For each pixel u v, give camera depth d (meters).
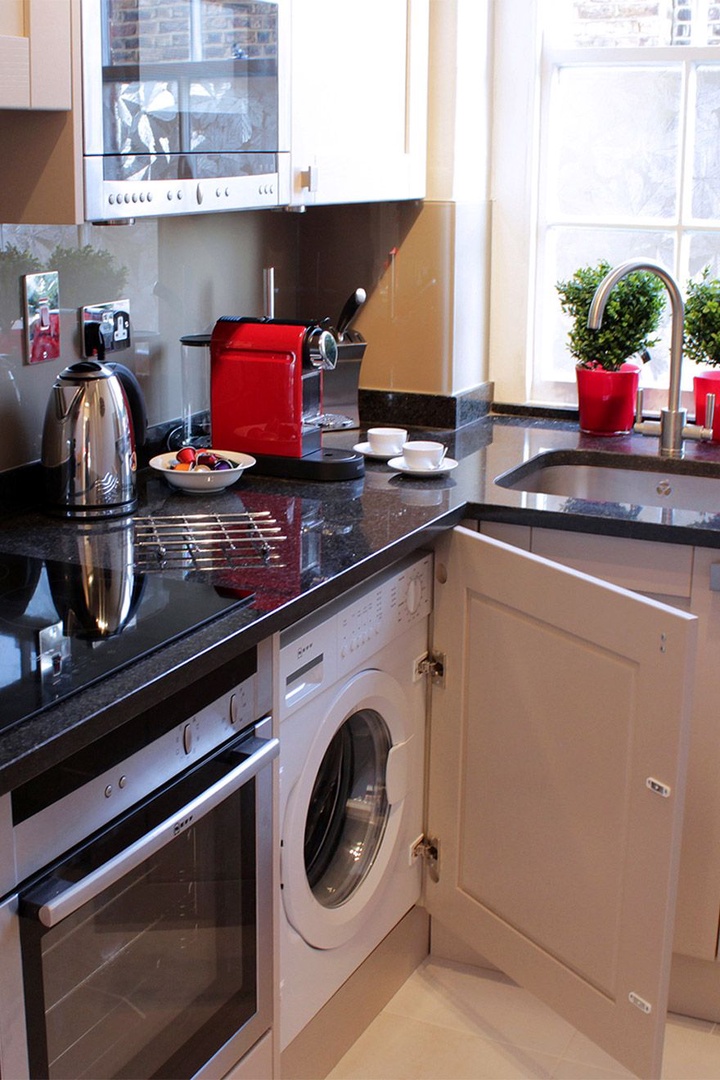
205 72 2.01
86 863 1.43
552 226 3.14
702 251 3.02
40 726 1.34
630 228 3.06
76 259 2.31
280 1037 2.01
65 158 1.75
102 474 2.17
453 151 2.89
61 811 1.38
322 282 3.10
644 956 2.01
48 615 1.68
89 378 2.15
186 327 2.68
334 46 2.41
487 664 2.27
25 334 2.20
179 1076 1.72
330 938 2.13
